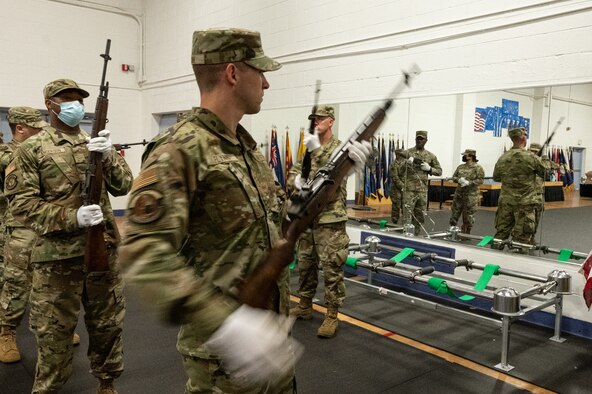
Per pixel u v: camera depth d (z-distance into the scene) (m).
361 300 4.27
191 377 1.24
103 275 2.21
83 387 2.59
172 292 0.90
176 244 1.01
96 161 2.17
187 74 7.64
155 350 3.10
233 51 1.20
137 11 8.73
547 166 3.78
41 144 2.17
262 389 1.23
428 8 4.12
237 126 1.30
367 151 1.48
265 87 1.31
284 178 5.75
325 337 3.34
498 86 3.70
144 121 8.92
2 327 2.91
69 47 8.02
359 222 5.20
